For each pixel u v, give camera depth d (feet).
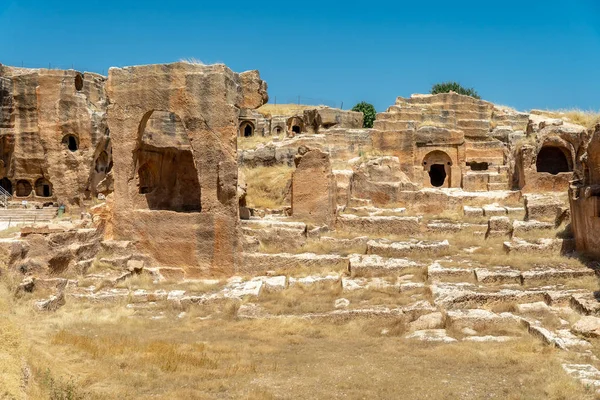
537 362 34.19
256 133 185.57
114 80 65.98
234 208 63.16
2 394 25.13
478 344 38.70
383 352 38.42
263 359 37.73
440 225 74.13
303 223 69.97
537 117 118.52
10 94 127.85
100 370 34.35
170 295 56.13
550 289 49.19
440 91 208.33
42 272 56.44
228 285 58.80
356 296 51.37
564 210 66.44
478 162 132.67
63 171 125.39
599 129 54.49
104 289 57.88
